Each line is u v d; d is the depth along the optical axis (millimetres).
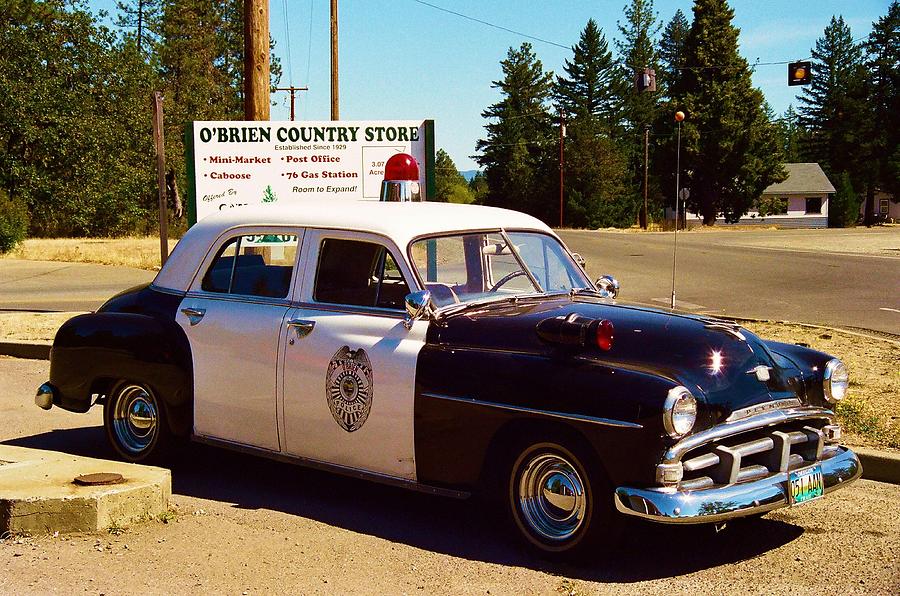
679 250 32875
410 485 5133
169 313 6191
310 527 5266
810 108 96625
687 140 70125
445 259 5449
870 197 87938
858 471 4965
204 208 11852
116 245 34062
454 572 4562
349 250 5516
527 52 92688
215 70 62938
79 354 6406
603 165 81125
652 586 4379
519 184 90312
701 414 4371
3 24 39750
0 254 27594
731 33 70750
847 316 13906
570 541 4559
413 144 11883
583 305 5328
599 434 4348
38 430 7590
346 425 5305
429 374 4957
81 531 5059
